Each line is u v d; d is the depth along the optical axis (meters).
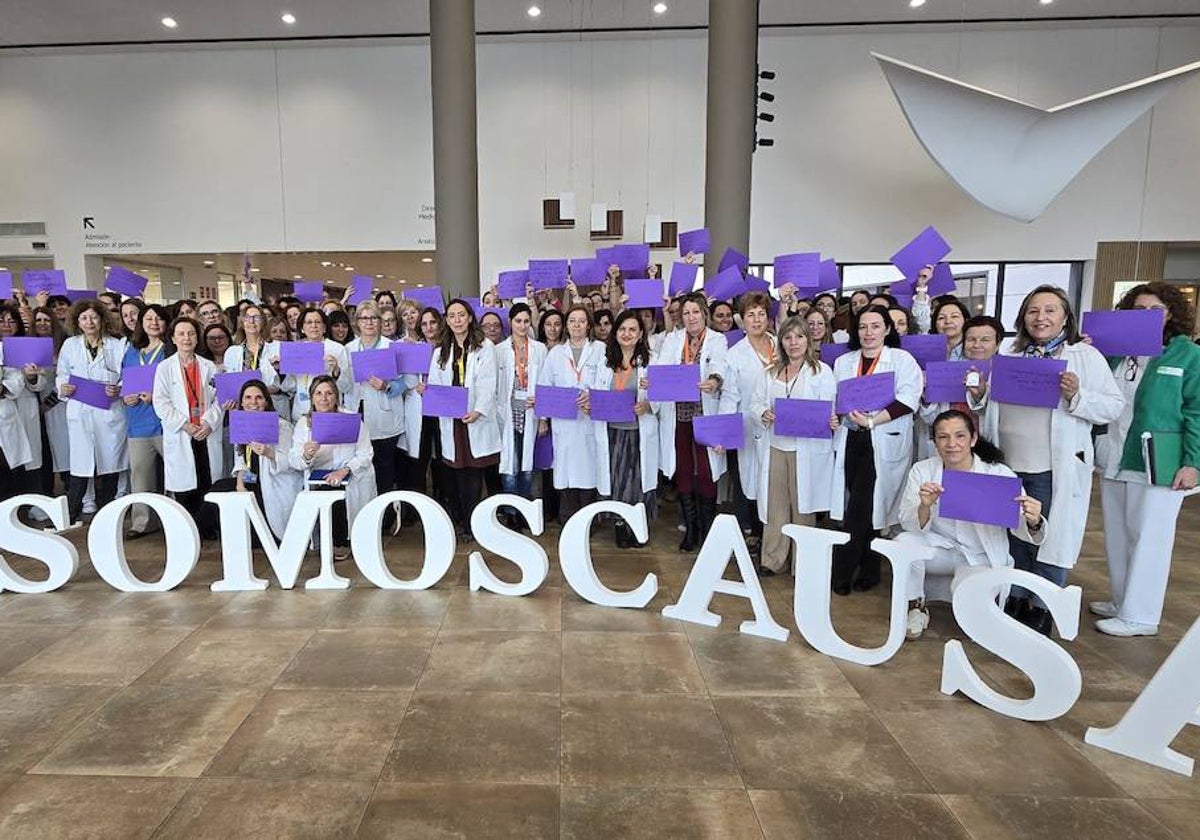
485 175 8.94
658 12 7.95
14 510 3.06
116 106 9.04
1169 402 2.54
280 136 9.02
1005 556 2.58
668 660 2.47
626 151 8.80
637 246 4.73
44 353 3.86
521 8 7.85
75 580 3.26
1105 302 8.72
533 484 4.26
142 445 3.92
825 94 8.64
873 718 2.10
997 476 2.35
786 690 2.26
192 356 3.88
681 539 4.01
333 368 3.91
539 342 4.18
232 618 2.82
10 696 2.20
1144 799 1.73
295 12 7.90
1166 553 2.66
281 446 3.62
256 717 2.07
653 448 3.79
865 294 4.46
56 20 8.02
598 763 1.86
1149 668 2.44
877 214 8.77
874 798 1.73
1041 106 8.45
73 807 1.67
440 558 3.10
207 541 3.89
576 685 2.28
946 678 2.23
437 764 1.85
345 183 9.02
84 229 9.18
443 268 6.98
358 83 8.91
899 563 2.33
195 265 10.08
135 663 2.42
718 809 1.68
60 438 4.43
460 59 6.71
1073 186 8.60
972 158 6.20
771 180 8.79
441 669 2.39
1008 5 7.75
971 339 3.06
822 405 2.97
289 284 11.45
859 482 3.12
